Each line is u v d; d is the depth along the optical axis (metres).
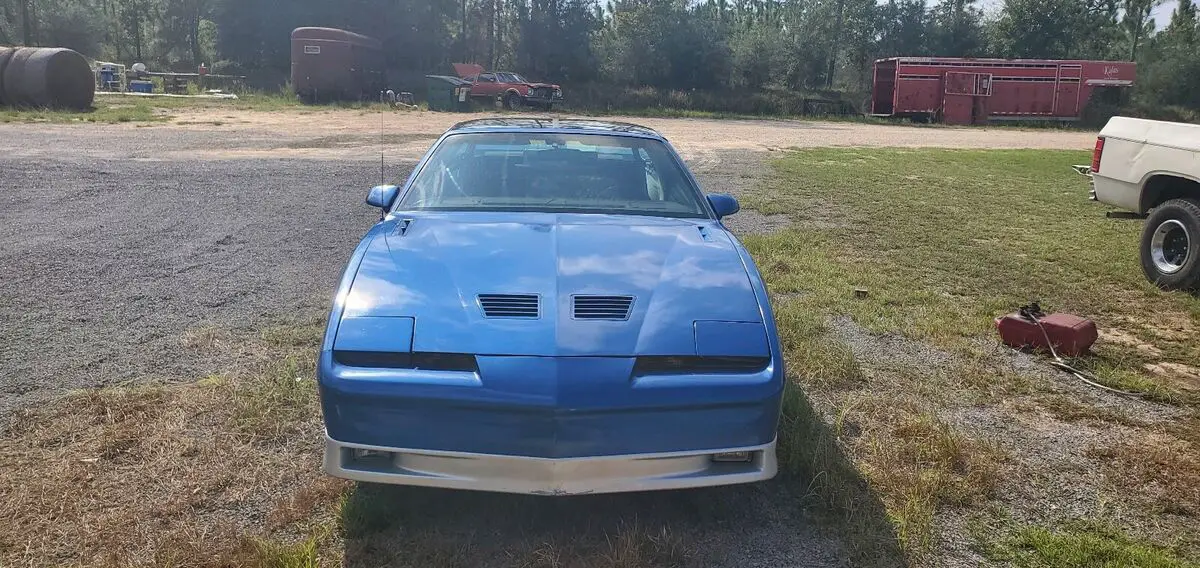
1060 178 14.62
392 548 2.77
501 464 2.65
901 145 22.11
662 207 4.02
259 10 45.19
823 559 2.81
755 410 2.75
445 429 2.65
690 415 2.69
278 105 29.53
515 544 2.82
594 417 2.62
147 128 18.78
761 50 53.03
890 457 3.48
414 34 47.41
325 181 11.20
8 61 22.91
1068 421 4.02
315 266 6.54
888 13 59.75
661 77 49.47
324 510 2.98
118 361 4.31
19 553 2.66
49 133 16.59
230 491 3.09
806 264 7.05
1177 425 4.01
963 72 37.19
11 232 7.41
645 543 2.82
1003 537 2.97
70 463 3.22
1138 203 7.35
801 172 14.34
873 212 10.25
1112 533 3.02
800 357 4.63
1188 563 2.84
